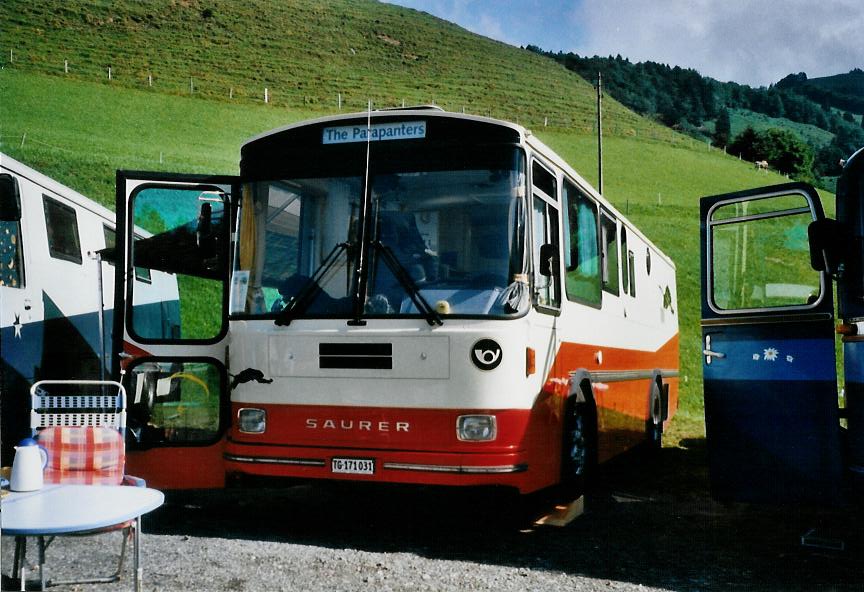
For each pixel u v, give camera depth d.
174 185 7.25
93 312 11.26
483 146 6.66
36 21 69.81
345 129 6.93
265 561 5.73
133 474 7.20
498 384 6.27
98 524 4.14
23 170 9.62
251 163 7.17
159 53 71.00
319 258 6.77
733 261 6.69
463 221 6.57
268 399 6.70
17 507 4.42
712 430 6.57
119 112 54.75
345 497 8.53
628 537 6.87
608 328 9.30
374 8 106.00
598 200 9.15
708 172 63.91
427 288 6.47
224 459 6.92
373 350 6.44
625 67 101.56
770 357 6.34
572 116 79.50
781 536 6.96
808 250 6.23
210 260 7.32
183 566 5.58
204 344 7.19
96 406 6.34
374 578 5.39
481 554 6.18
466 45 100.62
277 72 74.69
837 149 73.50
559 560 6.04
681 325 28.22
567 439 7.47
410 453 6.29
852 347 5.82
